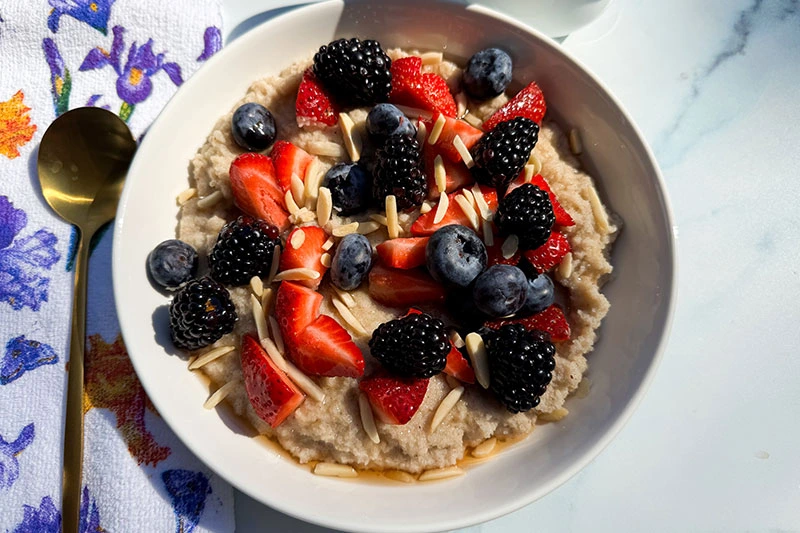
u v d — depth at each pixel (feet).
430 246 0.87
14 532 0.89
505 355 0.83
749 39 1.11
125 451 0.88
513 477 0.86
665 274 0.86
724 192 1.05
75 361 0.90
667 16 1.11
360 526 0.79
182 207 0.93
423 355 0.81
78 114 0.97
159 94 1.02
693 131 1.07
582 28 1.09
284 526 0.91
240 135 0.91
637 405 0.84
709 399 0.98
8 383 0.93
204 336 0.85
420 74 0.93
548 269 0.90
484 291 0.85
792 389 0.98
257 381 0.85
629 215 0.92
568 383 0.89
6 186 0.98
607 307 0.89
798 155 1.07
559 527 0.94
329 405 0.86
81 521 0.87
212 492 0.89
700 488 0.95
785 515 0.94
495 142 0.87
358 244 0.87
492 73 0.92
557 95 0.95
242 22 1.06
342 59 0.89
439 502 0.85
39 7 0.99
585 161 0.95
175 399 0.85
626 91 1.09
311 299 0.86
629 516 0.95
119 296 0.84
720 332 1.01
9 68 1.00
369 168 0.93
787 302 1.01
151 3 1.01
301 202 0.91
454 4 0.91
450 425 0.87
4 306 0.94
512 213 0.85
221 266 0.86
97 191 0.97
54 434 0.92
